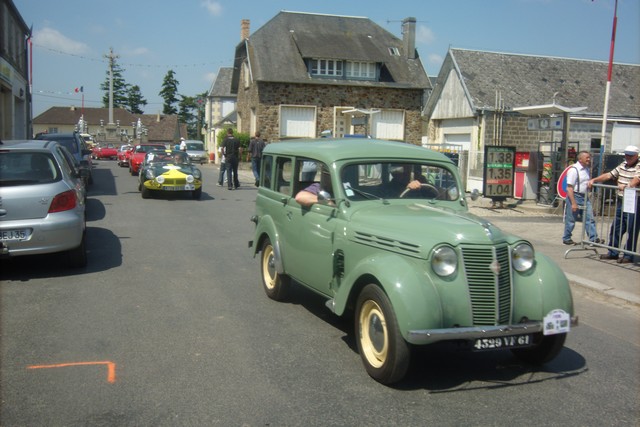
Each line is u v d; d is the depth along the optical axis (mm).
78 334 5453
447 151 19047
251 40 31531
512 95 19688
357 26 34312
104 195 17359
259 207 7176
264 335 5531
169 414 3900
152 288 7148
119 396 4164
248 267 8391
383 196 5480
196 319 5977
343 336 5539
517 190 16578
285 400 4133
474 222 4625
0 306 6301
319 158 5645
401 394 4277
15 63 28453
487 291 4348
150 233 11000
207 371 4637
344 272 5125
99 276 7684
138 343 5246
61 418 3830
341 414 3930
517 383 4543
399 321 4141
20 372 4570
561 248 9773
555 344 4664
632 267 8414
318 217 5559
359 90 31359
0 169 7457
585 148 20141
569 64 21922
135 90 101625
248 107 32969
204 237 10688
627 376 4734
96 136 78125
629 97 21188
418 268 4340
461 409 4047
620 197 8750
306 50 30328
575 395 4332
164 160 17516
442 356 5141
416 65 33094
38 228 7281
